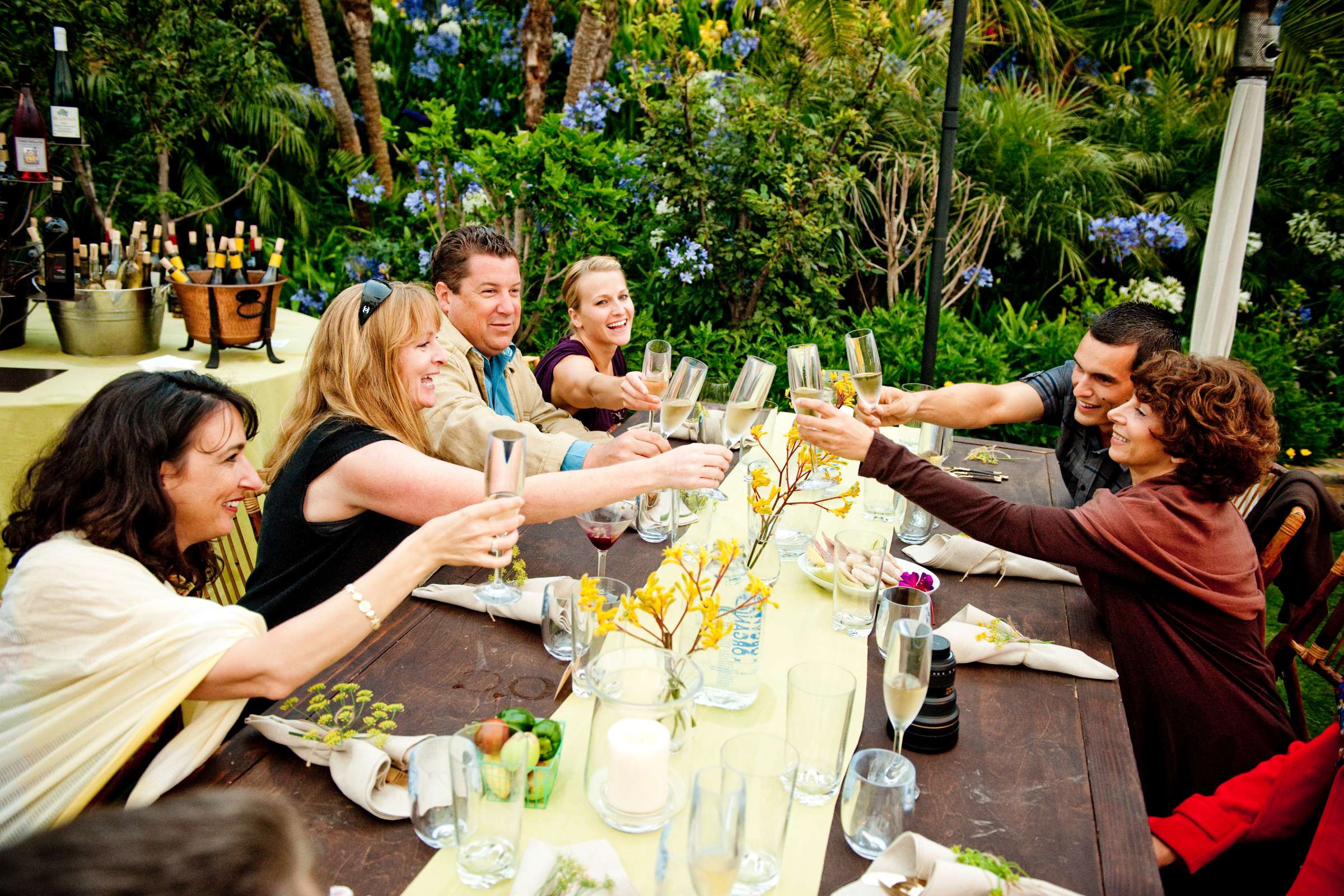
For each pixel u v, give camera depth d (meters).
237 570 2.40
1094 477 2.86
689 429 3.18
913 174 6.98
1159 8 8.27
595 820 1.32
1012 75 8.12
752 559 1.98
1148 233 6.88
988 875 1.12
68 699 1.38
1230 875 1.95
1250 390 1.92
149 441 1.46
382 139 7.20
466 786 1.15
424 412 2.48
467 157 5.55
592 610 1.42
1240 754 1.97
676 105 5.75
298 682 1.43
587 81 6.71
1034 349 6.04
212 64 5.40
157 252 4.28
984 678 1.81
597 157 5.51
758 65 7.23
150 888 0.50
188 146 6.95
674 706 1.29
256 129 6.95
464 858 1.17
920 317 6.13
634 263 6.46
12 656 1.39
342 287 6.52
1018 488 2.97
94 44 4.86
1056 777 1.49
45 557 1.42
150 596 1.42
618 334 3.59
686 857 1.08
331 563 1.96
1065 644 1.97
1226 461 1.92
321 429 1.95
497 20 8.32
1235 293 4.18
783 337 5.82
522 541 2.36
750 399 2.23
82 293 3.50
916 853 1.16
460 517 1.50
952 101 4.27
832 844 1.30
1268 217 7.67
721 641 1.57
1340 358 7.00
